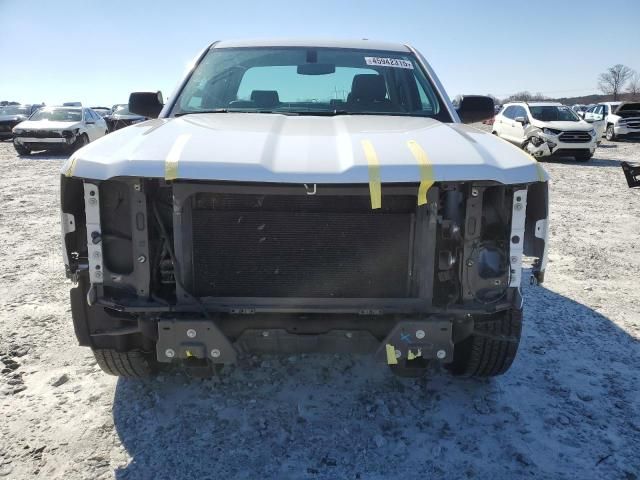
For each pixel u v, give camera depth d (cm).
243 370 333
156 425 280
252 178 219
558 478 245
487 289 251
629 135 2533
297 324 253
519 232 244
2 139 2311
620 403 306
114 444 264
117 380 323
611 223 793
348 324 252
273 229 243
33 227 728
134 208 242
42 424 279
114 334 261
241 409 295
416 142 248
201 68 375
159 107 377
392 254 246
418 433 277
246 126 277
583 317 430
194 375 269
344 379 326
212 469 248
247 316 254
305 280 247
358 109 353
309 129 274
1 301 448
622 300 471
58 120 1739
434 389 317
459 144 248
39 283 495
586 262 586
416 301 248
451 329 246
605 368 347
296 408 297
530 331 402
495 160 239
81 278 259
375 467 251
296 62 379
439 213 250
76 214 251
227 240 244
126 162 226
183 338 244
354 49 395
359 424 283
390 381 325
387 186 233
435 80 374
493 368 301
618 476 246
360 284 248
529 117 1661
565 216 839
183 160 223
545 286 506
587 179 1255
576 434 277
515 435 275
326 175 220
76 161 236
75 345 370
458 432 278
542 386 323
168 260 254
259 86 362
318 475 246
